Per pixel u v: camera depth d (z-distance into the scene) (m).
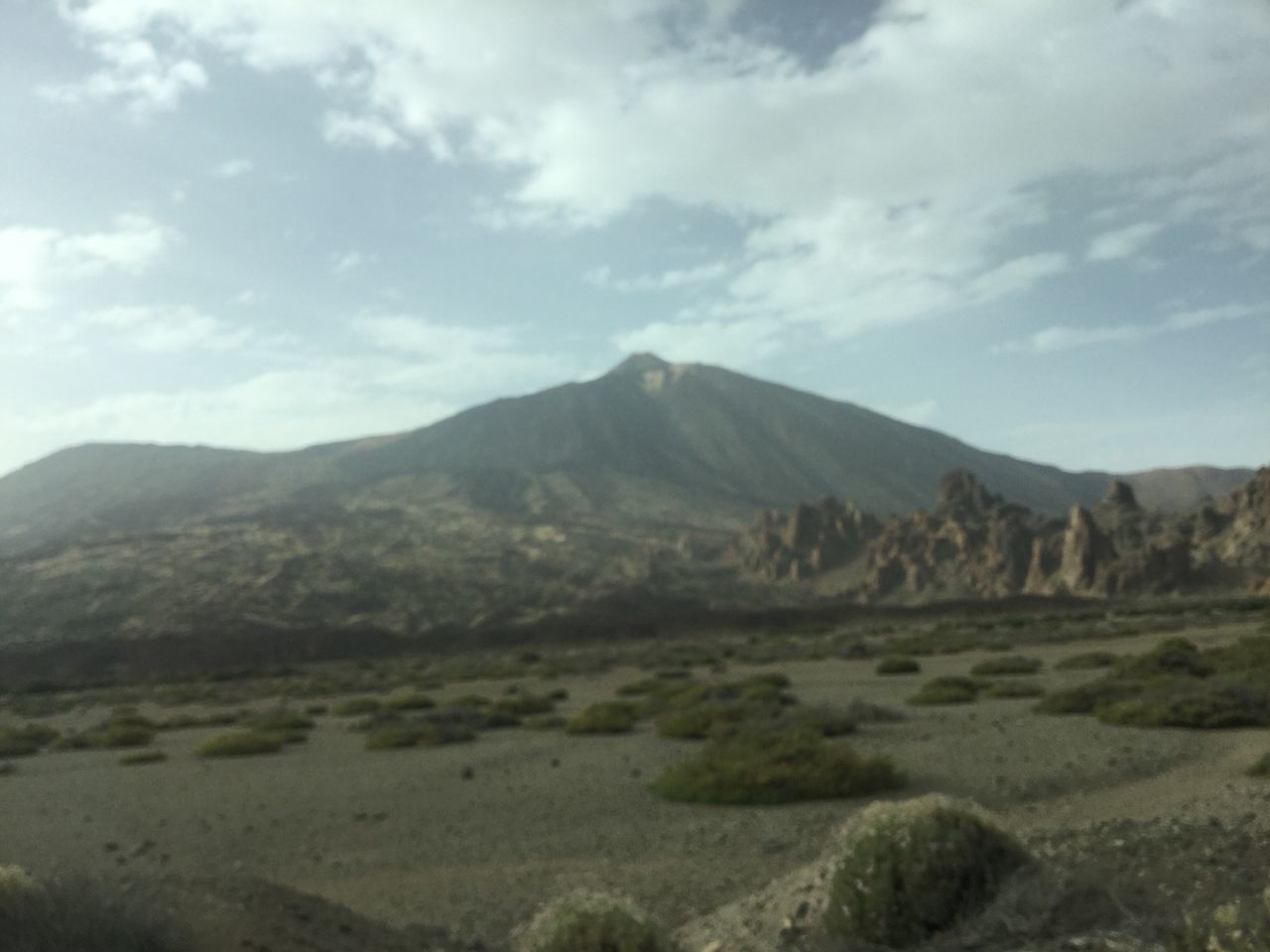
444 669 91.81
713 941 9.80
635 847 15.25
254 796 22.56
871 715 28.30
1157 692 25.33
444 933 10.83
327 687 71.50
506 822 17.94
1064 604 144.50
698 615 147.25
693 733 27.69
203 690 80.25
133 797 23.39
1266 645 37.28
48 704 75.31
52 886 7.19
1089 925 7.30
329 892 13.91
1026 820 14.92
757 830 15.53
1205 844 9.59
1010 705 31.22
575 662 81.50
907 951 7.63
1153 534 183.62
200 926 8.16
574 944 7.94
